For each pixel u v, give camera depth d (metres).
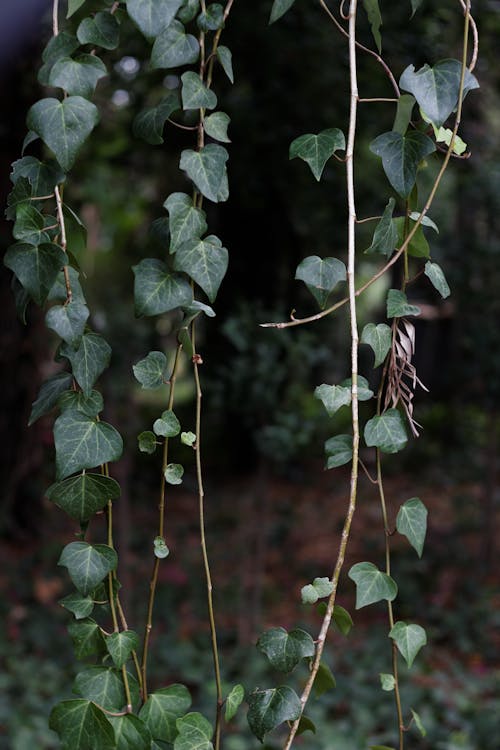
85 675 1.10
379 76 4.30
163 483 1.13
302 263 1.14
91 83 1.03
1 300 6.01
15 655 4.30
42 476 6.44
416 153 1.14
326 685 1.14
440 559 6.32
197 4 1.09
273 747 2.62
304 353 4.39
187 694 1.13
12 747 3.17
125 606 4.69
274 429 4.38
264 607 5.47
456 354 6.75
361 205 5.56
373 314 10.22
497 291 5.83
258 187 5.60
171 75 4.71
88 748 1.05
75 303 1.07
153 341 5.80
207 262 1.08
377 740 3.48
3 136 5.28
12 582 5.47
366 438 1.15
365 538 7.11
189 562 6.28
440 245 6.10
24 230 1.05
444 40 4.46
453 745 3.38
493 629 5.12
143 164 6.43
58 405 1.08
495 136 5.90
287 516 7.71
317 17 4.14
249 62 4.41
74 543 1.08
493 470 6.12
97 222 10.56
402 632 1.14
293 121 4.72
